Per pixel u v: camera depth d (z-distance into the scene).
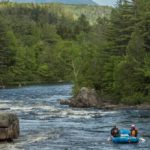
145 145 48.31
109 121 66.75
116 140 49.22
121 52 111.69
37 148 45.59
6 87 165.12
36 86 169.00
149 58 96.69
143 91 95.75
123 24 119.25
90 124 63.72
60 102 97.44
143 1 115.50
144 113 77.44
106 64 104.31
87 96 91.75
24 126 61.59
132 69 96.81
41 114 76.94
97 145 48.03
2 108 87.06
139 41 98.81
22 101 103.50
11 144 47.53
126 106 89.62
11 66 195.50
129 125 62.22
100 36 141.62
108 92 101.50
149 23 103.75
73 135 54.00
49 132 56.16
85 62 107.94
